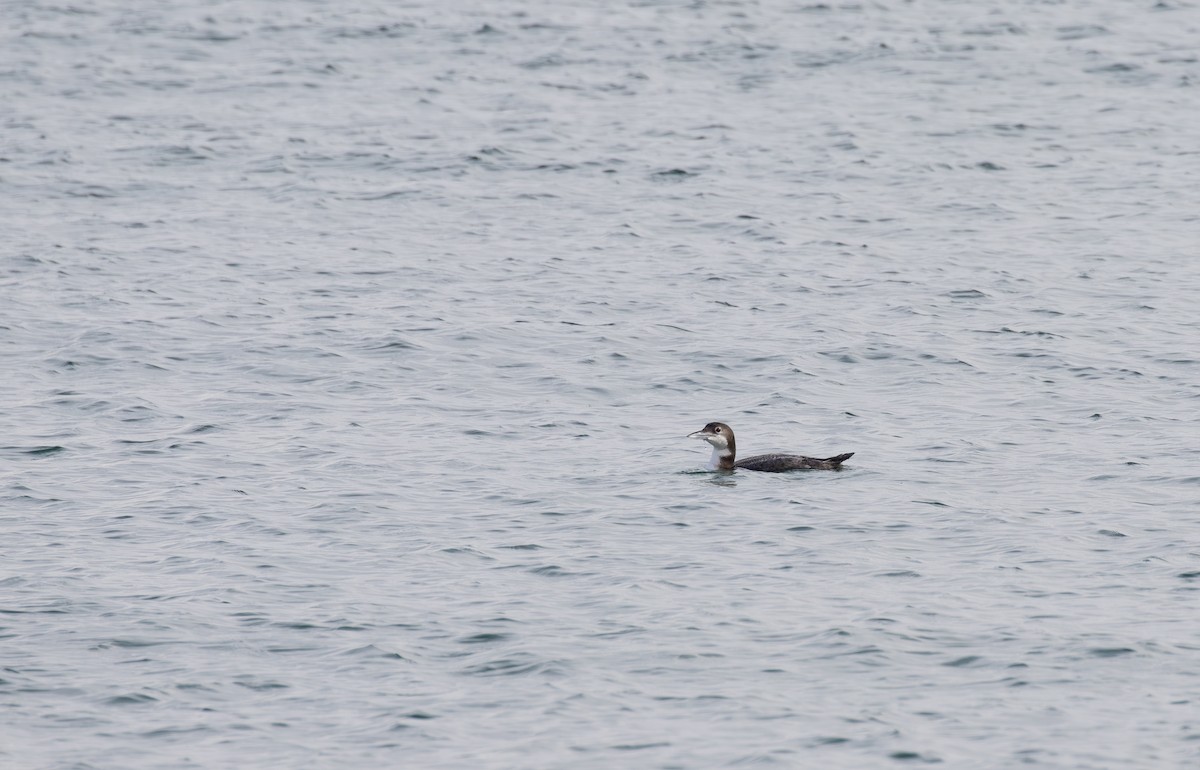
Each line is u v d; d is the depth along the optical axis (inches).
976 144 3602.4
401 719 1275.8
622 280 2711.6
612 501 1761.8
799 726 1256.2
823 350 2349.9
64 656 1385.3
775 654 1380.4
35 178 3329.2
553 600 1496.1
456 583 1537.9
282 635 1424.7
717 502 1756.9
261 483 1822.1
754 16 4909.0
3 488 1797.5
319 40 4670.3
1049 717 1267.2
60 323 2463.1
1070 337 2395.4
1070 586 1518.2
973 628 1425.9
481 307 2559.1
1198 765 1194.0
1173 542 1622.8
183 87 4136.3
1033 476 1835.6
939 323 2472.9
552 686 1325.0
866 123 3784.5
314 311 2536.9
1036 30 4690.0
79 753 1229.1
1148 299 2578.7
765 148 3580.2
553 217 3102.9
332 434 2004.2
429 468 1876.2
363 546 1633.9
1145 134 3671.3
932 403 2130.9
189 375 2247.8
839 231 3002.0
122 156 3506.4
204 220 3068.4
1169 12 4904.0
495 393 2183.8
